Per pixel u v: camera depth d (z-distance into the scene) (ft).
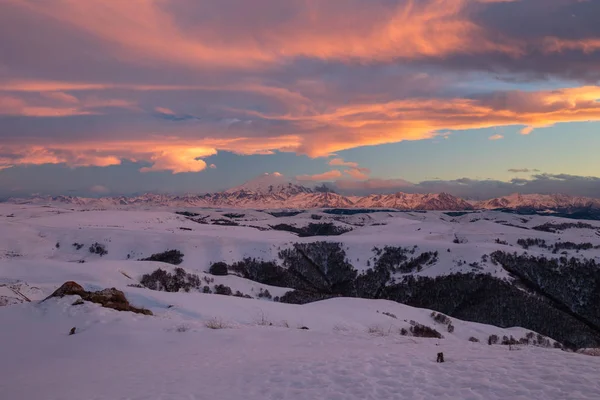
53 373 47.37
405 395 31.17
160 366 47.29
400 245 653.71
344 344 57.67
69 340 64.90
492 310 434.71
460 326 289.12
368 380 35.53
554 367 36.63
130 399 34.63
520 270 509.76
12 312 79.51
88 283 202.80
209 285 389.39
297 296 405.59
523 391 30.22
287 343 59.52
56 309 79.82
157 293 181.47
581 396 28.48
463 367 38.29
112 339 64.44
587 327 412.57
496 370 36.45
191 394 35.09
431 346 55.06
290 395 33.32
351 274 615.57
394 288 537.65
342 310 228.02
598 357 42.57
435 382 33.99
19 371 49.60
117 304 87.92
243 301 192.03
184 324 74.49
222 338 63.62
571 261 506.48
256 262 639.76
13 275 303.07
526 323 414.82
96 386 39.81
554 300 462.60
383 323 212.23
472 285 479.41
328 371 39.55
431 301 484.33
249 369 43.16
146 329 70.28
